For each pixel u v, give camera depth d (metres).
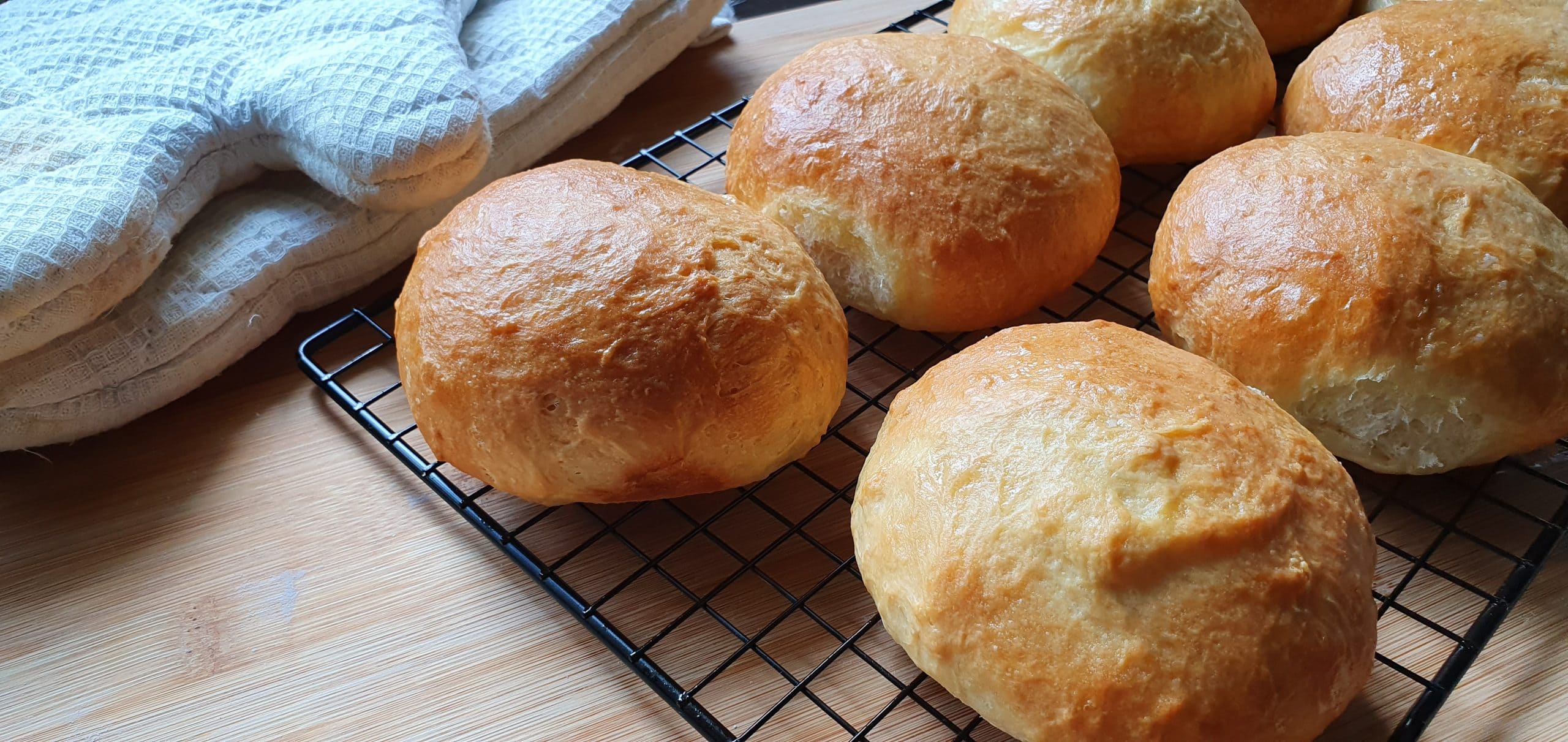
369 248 0.28
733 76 0.36
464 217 0.23
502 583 0.22
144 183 0.24
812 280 0.23
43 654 0.21
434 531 0.23
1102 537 0.17
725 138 0.33
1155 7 0.28
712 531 0.23
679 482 0.21
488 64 0.31
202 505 0.24
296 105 0.27
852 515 0.21
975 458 0.18
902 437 0.20
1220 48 0.28
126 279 0.24
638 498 0.22
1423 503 0.23
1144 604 0.17
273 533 0.23
